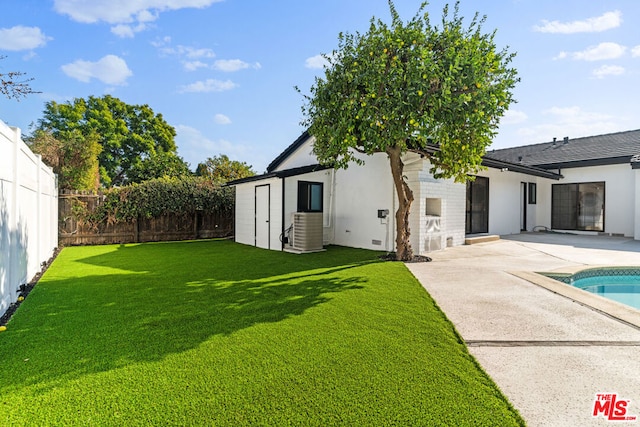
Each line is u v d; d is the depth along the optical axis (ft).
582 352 9.83
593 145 50.90
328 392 7.73
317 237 32.68
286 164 46.11
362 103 20.42
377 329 11.59
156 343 10.54
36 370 8.86
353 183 35.27
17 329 11.85
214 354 9.72
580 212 46.91
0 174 13.87
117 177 100.73
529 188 49.49
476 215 39.37
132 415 6.95
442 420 6.75
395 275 20.44
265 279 19.80
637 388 7.93
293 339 10.77
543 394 7.68
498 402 7.36
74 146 48.52
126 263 25.94
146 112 105.70
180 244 40.19
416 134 21.33
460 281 18.71
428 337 10.89
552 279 18.95
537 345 10.30
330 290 16.99
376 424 6.63
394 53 20.92
